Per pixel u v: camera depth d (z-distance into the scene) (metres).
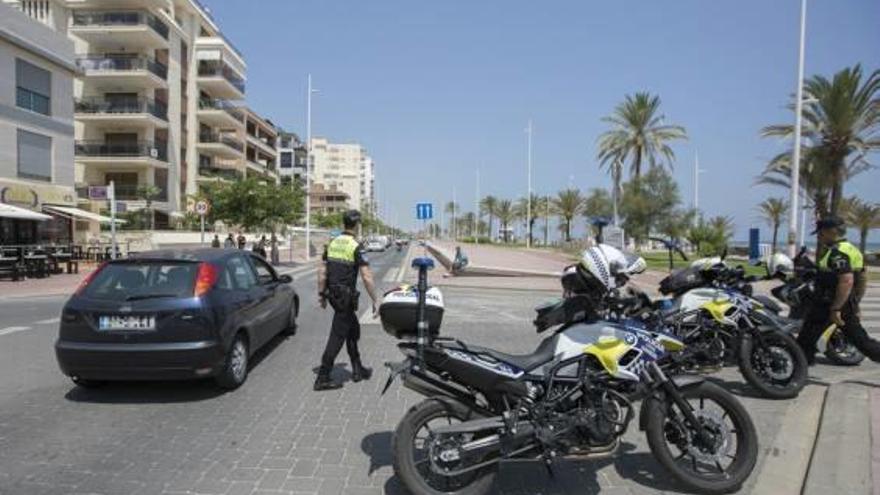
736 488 4.29
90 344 6.30
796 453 4.99
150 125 48.69
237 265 7.87
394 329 4.31
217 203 33.81
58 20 46.09
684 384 4.36
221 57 59.34
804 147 28.27
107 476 4.51
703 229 44.81
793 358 6.59
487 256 43.28
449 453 3.97
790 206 22.36
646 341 4.30
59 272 25.06
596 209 67.50
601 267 4.34
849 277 6.69
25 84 27.86
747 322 6.50
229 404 6.36
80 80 47.53
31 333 10.62
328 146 173.75
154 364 6.27
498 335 10.53
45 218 24.94
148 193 46.88
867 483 4.20
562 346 4.20
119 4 47.56
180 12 56.44
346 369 7.88
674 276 6.91
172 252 7.43
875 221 47.41
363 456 4.93
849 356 8.14
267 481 4.43
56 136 29.81
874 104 26.36
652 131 47.12
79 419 5.86
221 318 6.61
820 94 27.05
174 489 4.29
